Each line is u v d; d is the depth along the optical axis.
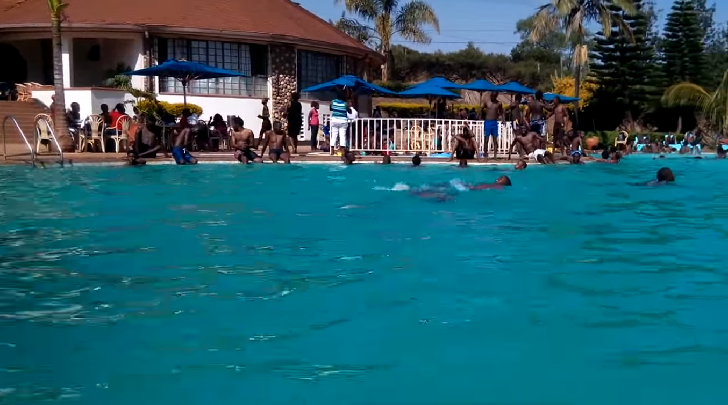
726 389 3.00
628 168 17.02
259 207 8.98
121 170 14.16
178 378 3.14
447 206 9.25
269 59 25.00
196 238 6.67
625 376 3.15
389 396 2.94
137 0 24.84
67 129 18.44
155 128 19.50
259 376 3.16
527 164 16.75
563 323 3.93
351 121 19.17
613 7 38.66
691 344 3.57
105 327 3.88
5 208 8.66
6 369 3.26
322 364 3.30
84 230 7.10
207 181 12.25
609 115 42.00
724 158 23.62
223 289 4.70
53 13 17.97
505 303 4.36
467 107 35.03
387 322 3.95
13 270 5.25
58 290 4.67
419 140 19.08
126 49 23.48
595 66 40.66
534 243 6.51
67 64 22.98
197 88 24.00
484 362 3.32
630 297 4.52
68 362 3.35
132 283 4.86
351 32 38.78
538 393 2.96
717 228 7.51
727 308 4.26
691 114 40.88
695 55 41.81
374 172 14.39
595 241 6.64
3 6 25.59
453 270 5.30
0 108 20.73
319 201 9.65
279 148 16.58
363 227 7.41
